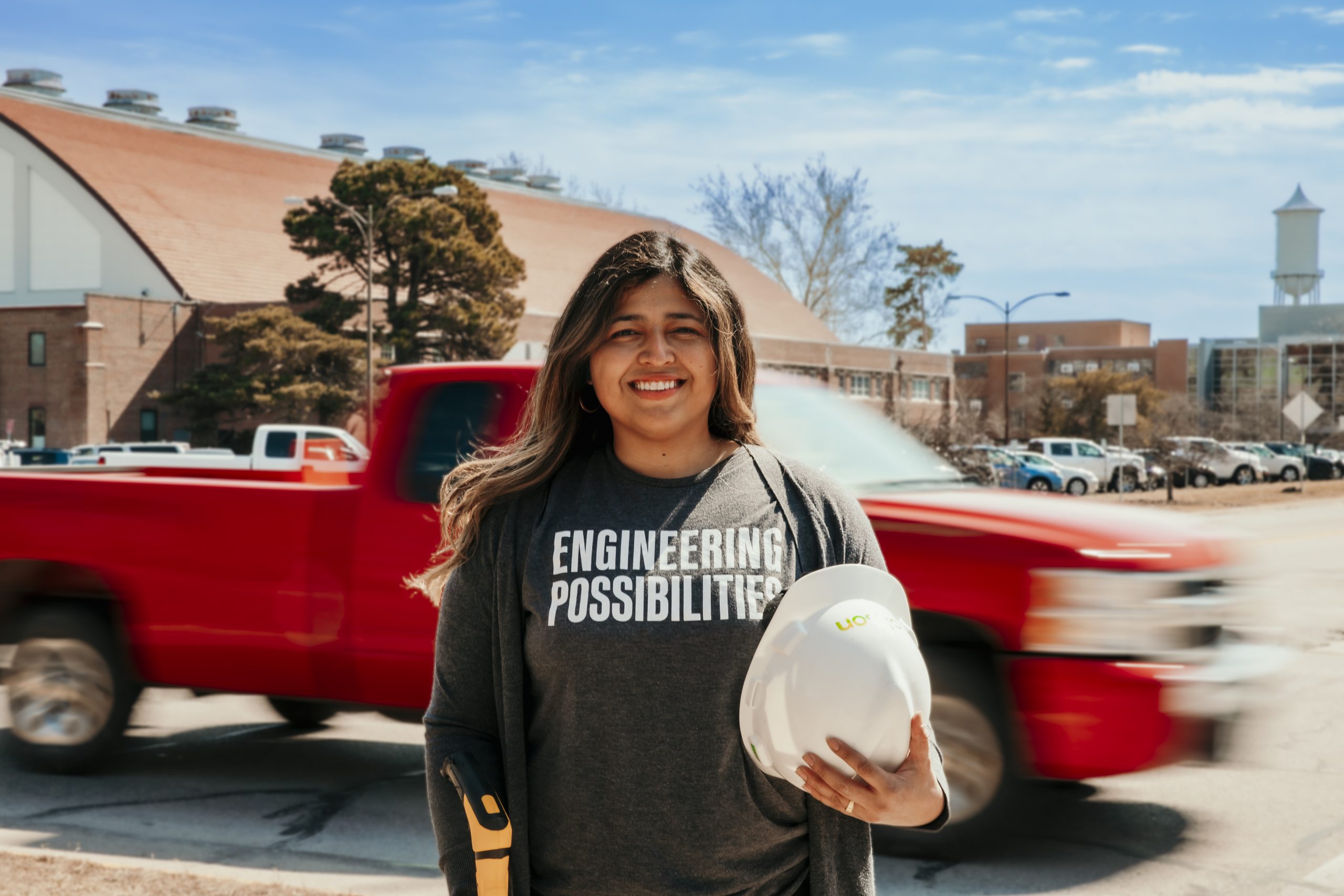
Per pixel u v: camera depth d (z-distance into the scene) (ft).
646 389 6.47
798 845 6.27
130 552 19.06
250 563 18.40
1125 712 14.73
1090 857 16.05
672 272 6.56
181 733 23.25
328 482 23.93
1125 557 15.12
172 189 225.15
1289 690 27.09
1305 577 49.55
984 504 16.42
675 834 6.05
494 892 5.95
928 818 5.65
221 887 13.94
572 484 6.56
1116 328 433.48
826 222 193.77
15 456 122.21
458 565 6.63
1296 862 15.88
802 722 5.55
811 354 224.94
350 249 158.10
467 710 6.59
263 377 156.66
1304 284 442.09
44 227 216.95
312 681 18.22
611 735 6.07
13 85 272.72
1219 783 19.67
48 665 19.77
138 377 183.11
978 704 15.31
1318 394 311.68
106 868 14.60
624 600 6.11
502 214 273.54
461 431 17.71
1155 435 145.38
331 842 16.71
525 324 189.26
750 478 6.52
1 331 181.98
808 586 5.80
